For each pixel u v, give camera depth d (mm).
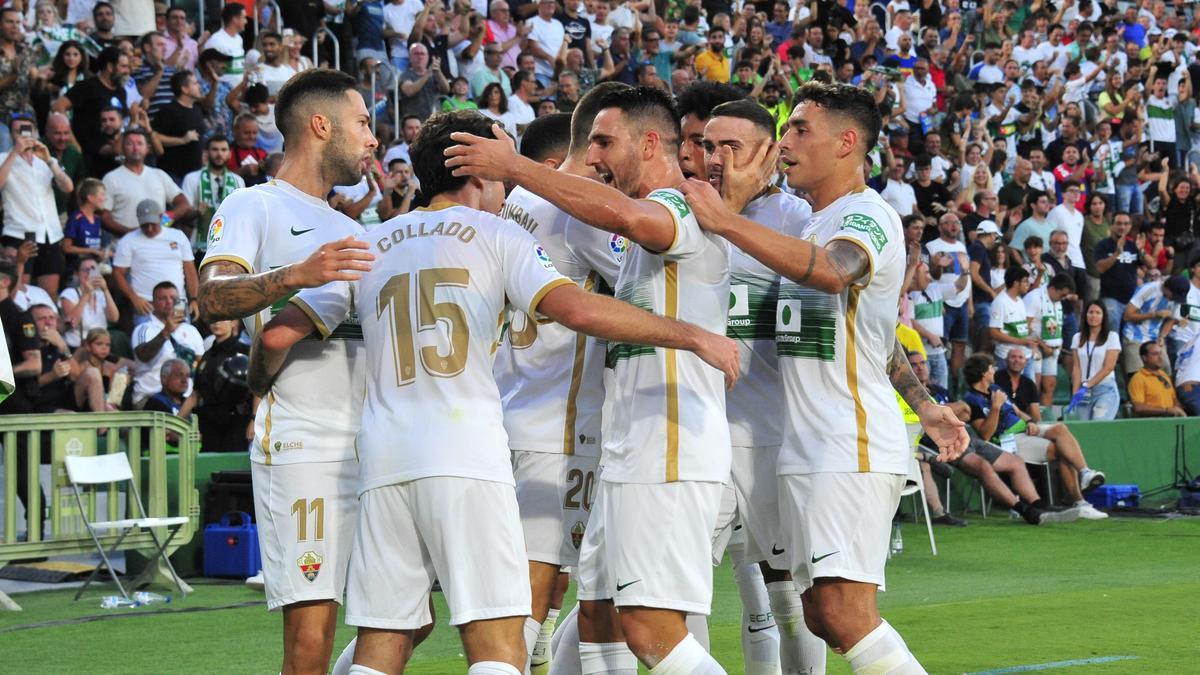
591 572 10344
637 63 39781
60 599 20609
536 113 35094
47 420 20297
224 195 28719
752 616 12523
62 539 20469
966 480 32656
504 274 9508
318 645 10047
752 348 11211
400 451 9305
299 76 10344
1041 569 24141
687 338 9219
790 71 40906
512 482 9469
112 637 17438
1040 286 37094
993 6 49438
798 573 10562
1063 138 44844
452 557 9180
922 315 34250
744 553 11906
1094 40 51688
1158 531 29484
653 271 9961
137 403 25453
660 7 42281
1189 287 39500
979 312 36312
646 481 9797
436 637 17594
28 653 16422
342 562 10031
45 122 28719
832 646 10711
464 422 9312
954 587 22125
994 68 46312
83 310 25766
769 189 11852
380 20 35062
